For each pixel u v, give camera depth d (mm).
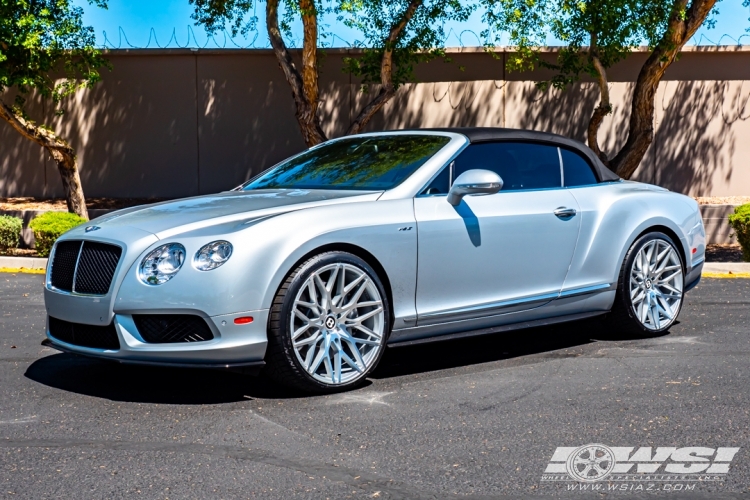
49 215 10953
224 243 4477
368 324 4938
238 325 4441
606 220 5992
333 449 3811
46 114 15695
